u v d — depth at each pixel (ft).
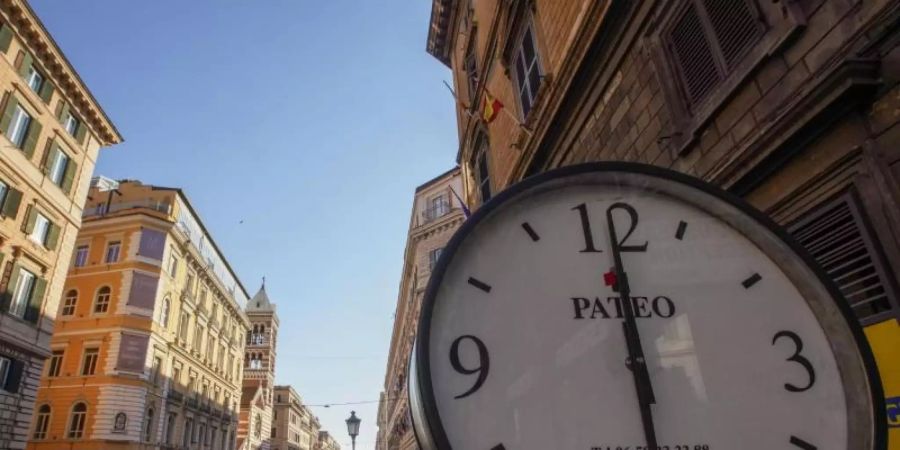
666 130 18.16
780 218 13.02
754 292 6.79
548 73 28.43
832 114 11.25
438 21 59.06
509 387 6.04
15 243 72.54
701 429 5.94
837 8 11.48
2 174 71.26
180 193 125.39
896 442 9.70
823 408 6.06
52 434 96.12
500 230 7.04
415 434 5.94
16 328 71.20
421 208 123.24
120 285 107.45
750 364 6.34
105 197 123.03
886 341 10.19
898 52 10.14
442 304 6.42
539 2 31.07
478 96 44.65
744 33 14.62
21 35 75.31
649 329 6.51
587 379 6.18
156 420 108.27
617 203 7.42
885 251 10.35
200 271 136.05
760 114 13.74
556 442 5.81
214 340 148.25
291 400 281.54
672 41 18.07
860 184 10.96
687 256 7.03
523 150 31.27
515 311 6.54
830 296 6.53
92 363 102.27
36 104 78.18
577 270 6.89
